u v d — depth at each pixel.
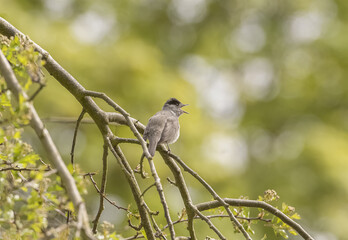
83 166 14.39
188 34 22.77
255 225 15.80
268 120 21.48
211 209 7.06
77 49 14.94
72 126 14.22
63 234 4.81
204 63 22.80
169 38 21.77
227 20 23.73
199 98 16.77
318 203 17.48
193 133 15.64
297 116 21.36
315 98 21.59
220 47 23.09
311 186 17.64
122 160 6.63
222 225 13.97
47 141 4.68
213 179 15.84
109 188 14.19
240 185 17.55
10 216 4.84
